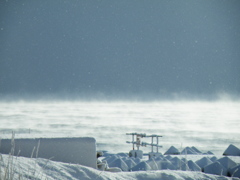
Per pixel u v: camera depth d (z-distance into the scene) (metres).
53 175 16.53
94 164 23.22
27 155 21.88
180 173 20.36
